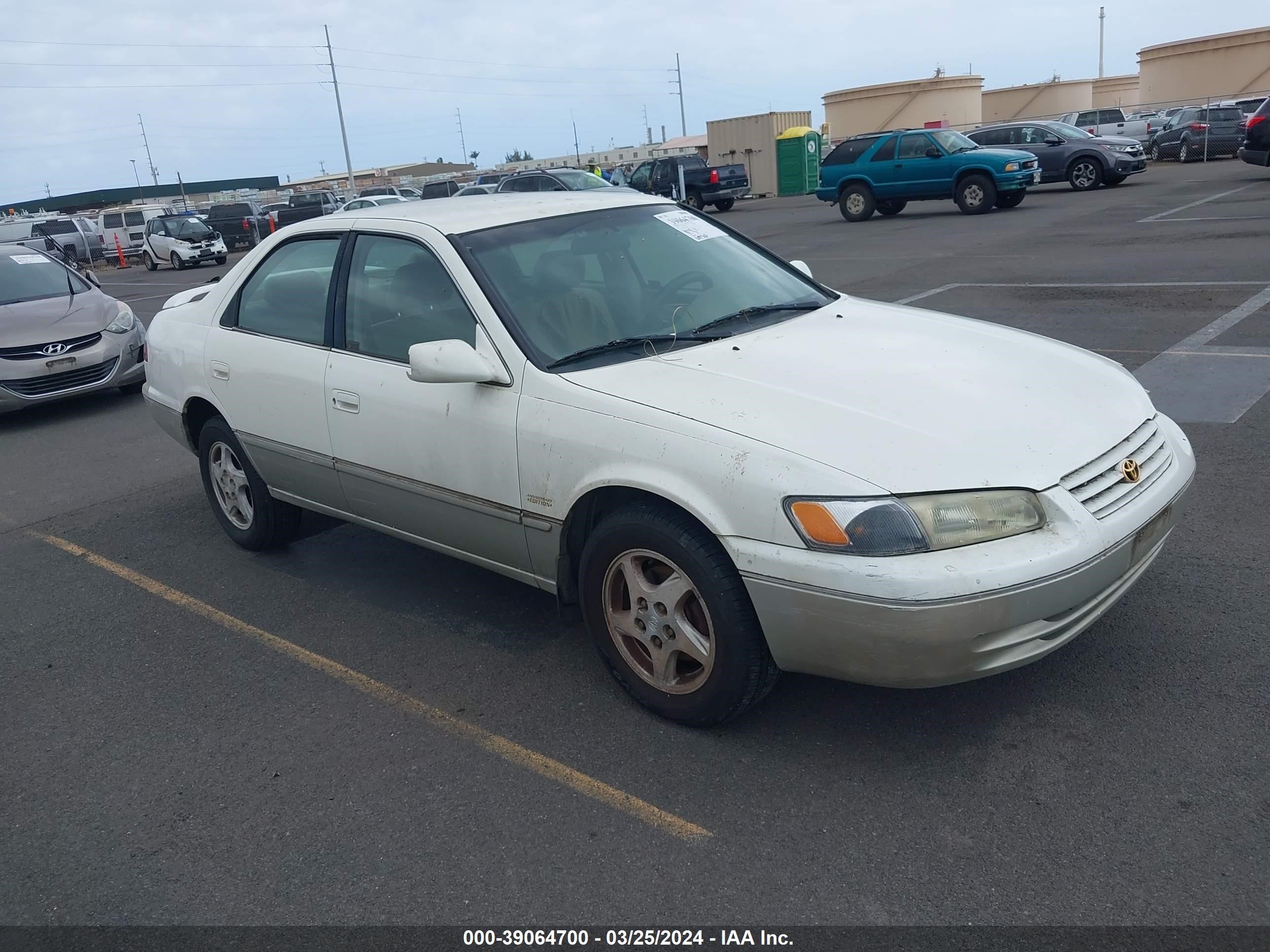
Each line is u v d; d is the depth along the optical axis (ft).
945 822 9.17
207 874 9.38
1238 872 8.25
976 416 9.91
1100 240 44.96
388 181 246.06
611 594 11.18
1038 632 9.26
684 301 12.90
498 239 12.86
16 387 29.09
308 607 15.02
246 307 15.74
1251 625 11.95
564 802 9.96
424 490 12.73
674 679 10.91
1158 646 11.70
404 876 9.12
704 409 10.22
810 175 117.08
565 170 73.67
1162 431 11.38
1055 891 8.24
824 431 9.64
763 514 9.36
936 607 8.73
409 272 13.03
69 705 12.76
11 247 34.09
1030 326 28.68
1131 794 9.30
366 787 10.50
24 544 18.93
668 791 9.98
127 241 127.24
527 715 11.58
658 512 10.31
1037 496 9.25
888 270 43.27
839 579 8.94
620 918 8.41
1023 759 9.95
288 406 14.44
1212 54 135.33
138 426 27.99
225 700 12.53
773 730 10.81
